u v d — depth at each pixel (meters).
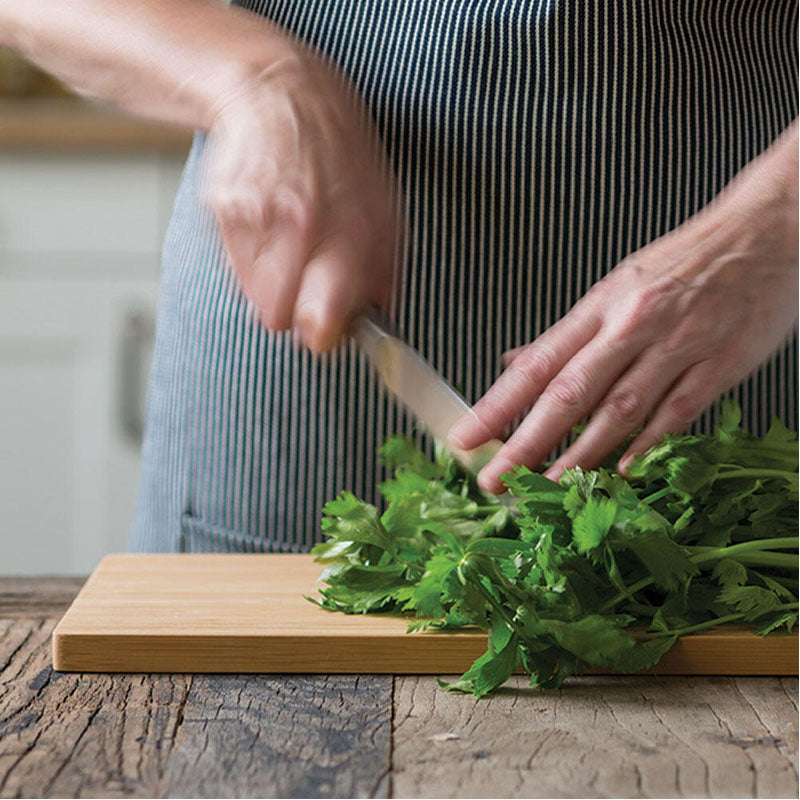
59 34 1.19
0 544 2.64
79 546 2.65
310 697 0.86
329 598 0.99
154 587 1.08
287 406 1.34
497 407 1.02
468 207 1.28
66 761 0.72
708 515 0.99
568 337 1.03
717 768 0.71
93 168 2.56
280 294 1.03
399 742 0.76
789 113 1.31
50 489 2.63
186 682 0.89
